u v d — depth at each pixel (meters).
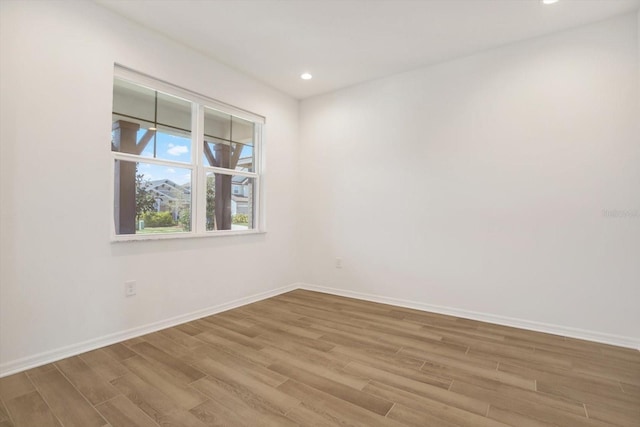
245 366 2.13
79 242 2.32
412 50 3.09
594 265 2.61
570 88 2.70
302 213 4.41
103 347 2.42
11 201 2.02
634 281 2.47
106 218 2.47
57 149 2.22
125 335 2.58
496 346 2.48
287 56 3.23
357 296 3.91
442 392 1.83
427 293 3.41
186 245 3.04
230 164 3.61
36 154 2.12
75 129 2.30
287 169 4.24
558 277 2.75
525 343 2.54
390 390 1.85
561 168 2.73
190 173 3.18
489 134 3.06
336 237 4.09
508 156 2.97
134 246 2.65
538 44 2.84
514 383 1.93
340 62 3.35
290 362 2.20
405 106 3.56
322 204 4.21
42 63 2.15
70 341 2.28
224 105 3.43
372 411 1.65
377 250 3.75
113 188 2.55
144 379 1.96
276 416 1.61
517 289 2.92
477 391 1.84
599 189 2.59
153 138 2.89
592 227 2.62
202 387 1.87
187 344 2.49
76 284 2.31
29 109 2.09
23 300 2.07
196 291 3.12
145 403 1.71
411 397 1.78
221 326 2.91
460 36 2.85
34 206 2.12
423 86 3.45
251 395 1.79
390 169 3.66
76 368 2.09
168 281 2.89
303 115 4.40
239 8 2.47
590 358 2.27
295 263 4.38
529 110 2.87
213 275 3.29
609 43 2.56
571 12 2.48
